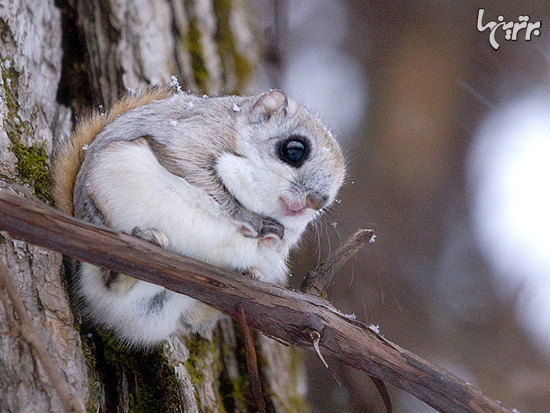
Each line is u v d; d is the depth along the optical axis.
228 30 2.65
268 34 2.79
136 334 2.48
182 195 2.46
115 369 2.48
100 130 2.48
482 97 3.34
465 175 3.23
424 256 3.01
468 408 2.45
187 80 2.60
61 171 2.48
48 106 2.54
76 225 2.42
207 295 2.44
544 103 3.31
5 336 2.43
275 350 2.57
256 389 2.45
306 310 2.45
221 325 2.56
